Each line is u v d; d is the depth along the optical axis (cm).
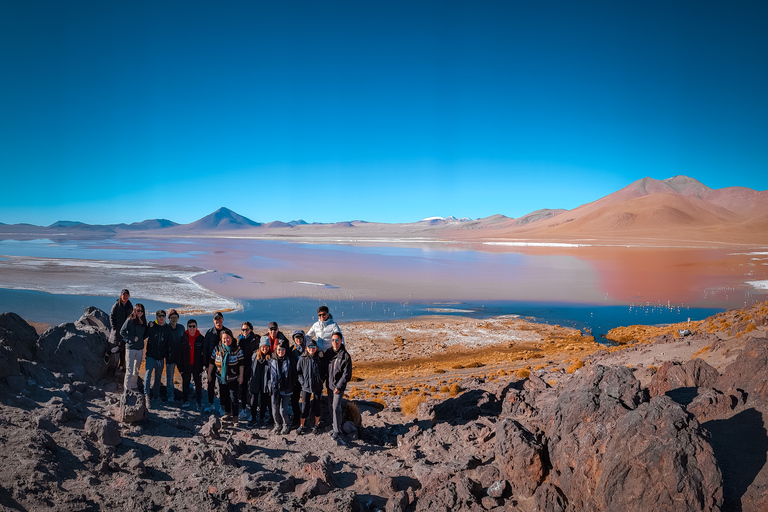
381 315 5662
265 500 636
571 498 587
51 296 6506
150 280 8450
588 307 6200
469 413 1016
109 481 650
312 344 905
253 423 995
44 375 923
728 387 763
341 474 745
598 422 630
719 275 9012
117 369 1162
